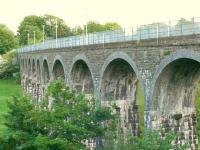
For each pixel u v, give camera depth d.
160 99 33.75
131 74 43.06
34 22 175.75
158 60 32.62
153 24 33.88
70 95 27.92
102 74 42.12
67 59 53.34
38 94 80.38
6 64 121.31
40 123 25.58
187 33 29.59
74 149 25.06
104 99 42.72
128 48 36.88
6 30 151.25
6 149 24.89
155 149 25.72
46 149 24.36
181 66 31.95
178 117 34.72
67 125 25.80
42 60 72.50
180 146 27.33
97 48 43.03
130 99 44.16
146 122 34.59
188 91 34.84
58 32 169.38
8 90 99.50
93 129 27.86
